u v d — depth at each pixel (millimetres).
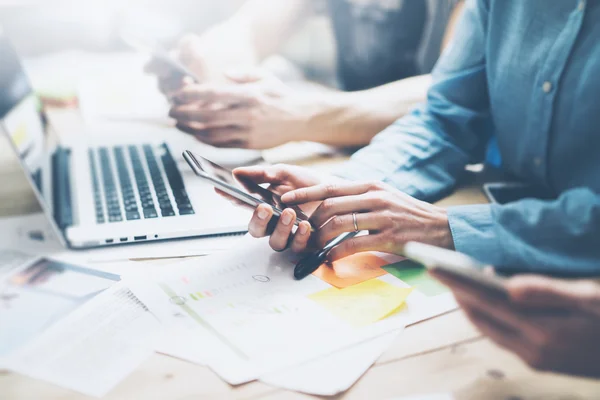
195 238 712
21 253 667
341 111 1010
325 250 672
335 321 558
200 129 1017
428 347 527
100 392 468
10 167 913
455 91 950
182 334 537
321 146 1014
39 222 743
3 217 752
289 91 1056
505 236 682
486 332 498
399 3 1521
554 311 479
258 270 645
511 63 862
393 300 587
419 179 839
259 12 1430
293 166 805
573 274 652
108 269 641
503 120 906
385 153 867
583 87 771
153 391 471
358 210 701
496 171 937
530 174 885
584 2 754
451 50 985
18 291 591
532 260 664
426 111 953
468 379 489
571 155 813
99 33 1599
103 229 701
